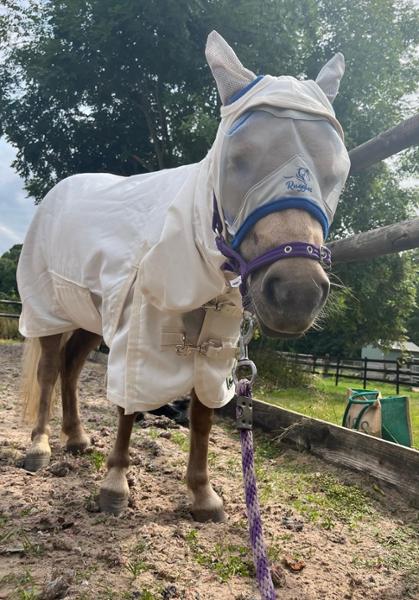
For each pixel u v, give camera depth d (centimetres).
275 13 1065
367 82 1166
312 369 1408
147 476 336
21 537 240
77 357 388
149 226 262
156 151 1222
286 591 212
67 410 384
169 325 246
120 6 1033
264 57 1102
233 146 183
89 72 1180
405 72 1295
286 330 159
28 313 369
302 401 805
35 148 1347
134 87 1231
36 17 1268
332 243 434
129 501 285
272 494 327
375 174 1172
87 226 311
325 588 217
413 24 1292
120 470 281
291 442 451
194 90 1184
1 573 210
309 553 247
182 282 224
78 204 335
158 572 215
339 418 628
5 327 1488
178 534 249
